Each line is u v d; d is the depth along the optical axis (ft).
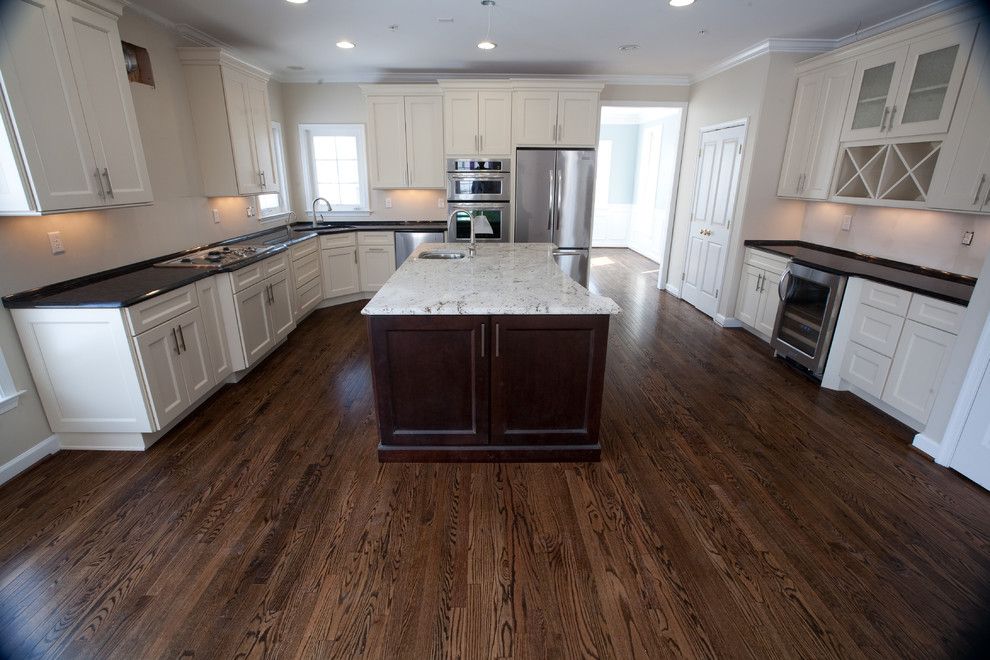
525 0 10.29
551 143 16.92
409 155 17.57
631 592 5.66
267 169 14.46
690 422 9.66
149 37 10.77
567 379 7.82
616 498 7.33
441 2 10.40
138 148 9.12
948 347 8.32
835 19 11.44
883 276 10.05
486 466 8.13
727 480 7.79
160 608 5.38
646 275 24.56
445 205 19.45
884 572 5.98
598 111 16.65
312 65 16.48
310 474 7.88
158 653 4.88
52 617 5.26
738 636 5.12
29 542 6.33
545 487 7.58
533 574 5.91
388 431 8.06
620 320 16.65
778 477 7.88
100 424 8.23
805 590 5.70
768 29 12.28
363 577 5.84
